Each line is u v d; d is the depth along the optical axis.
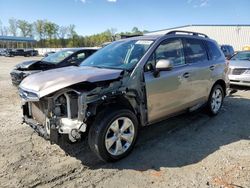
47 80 3.68
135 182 3.30
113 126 3.67
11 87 10.21
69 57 8.95
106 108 3.68
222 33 38.34
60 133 3.49
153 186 3.21
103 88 3.57
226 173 3.50
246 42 37.28
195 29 39.25
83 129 3.40
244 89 9.54
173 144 4.44
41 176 3.43
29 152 4.11
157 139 4.64
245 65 9.27
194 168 3.64
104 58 4.62
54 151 4.15
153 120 4.35
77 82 3.38
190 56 5.11
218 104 6.07
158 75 4.24
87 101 3.41
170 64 4.06
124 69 3.99
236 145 4.41
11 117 5.99
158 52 4.38
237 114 6.20
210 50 5.76
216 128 5.23
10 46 84.19
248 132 5.02
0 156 3.97
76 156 3.99
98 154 3.61
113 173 3.52
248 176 3.42
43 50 69.25
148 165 3.72
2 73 16.42
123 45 4.76
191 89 5.03
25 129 5.14
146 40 4.55
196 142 4.53
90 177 3.42
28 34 93.62
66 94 3.48
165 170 3.59
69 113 3.49
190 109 5.17
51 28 93.06
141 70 4.03
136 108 4.02
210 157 3.96
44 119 3.73
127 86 3.82
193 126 5.32
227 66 6.24
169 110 4.61
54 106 3.51
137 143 4.46
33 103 4.00
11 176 3.43
